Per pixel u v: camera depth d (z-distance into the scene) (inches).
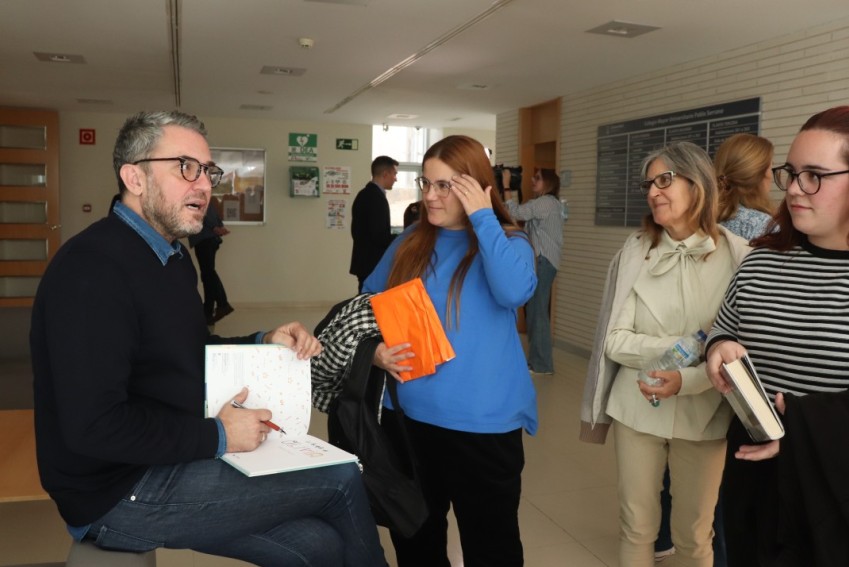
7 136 350.9
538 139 321.4
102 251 55.7
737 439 65.1
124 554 59.2
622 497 87.3
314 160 405.1
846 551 52.8
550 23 178.9
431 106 329.7
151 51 220.8
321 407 84.5
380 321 78.0
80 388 51.7
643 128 237.5
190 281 63.7
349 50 215.8
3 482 77.4
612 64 225.1
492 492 79.4
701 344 75.5
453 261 80.9
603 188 262.1
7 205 356.2
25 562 109.3
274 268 407.2
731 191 97.8
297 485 62.4
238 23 186.2
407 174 447.8
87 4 170.1
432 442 80.4
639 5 160.7
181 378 60.1
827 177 55.0
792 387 59.6
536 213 235.1
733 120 198.8
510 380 79.2
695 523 84.1
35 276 360.8
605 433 90.4
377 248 255.6
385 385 81.7
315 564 66.1
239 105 339.9
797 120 179.2
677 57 212.1
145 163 58.4
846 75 165.8
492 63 228.7
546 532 122.3
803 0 152.7
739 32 181.3
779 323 60.6
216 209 317.7
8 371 229.3
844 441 52.7
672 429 80.7
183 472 58.9
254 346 65.0
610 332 84.8
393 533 88.9
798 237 62.0
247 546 65.2
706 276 81.0
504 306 76.9
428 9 169.6
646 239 86.4
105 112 368.2
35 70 253.0
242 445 59.9
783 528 57.0
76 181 371.6
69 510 57.0
